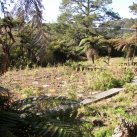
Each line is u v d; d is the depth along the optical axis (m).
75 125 2.46
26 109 2.46
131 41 16.03
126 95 11.96
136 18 18.97
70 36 35.59
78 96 12.43
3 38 2.05
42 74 17.58
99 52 25.00
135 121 7.41
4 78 15.98
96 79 14.59
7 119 2.20
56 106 2.52
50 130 2.23
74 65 19.55
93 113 8.89
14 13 1.91
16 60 17.72
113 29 36.78
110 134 7.32
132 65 20.78
